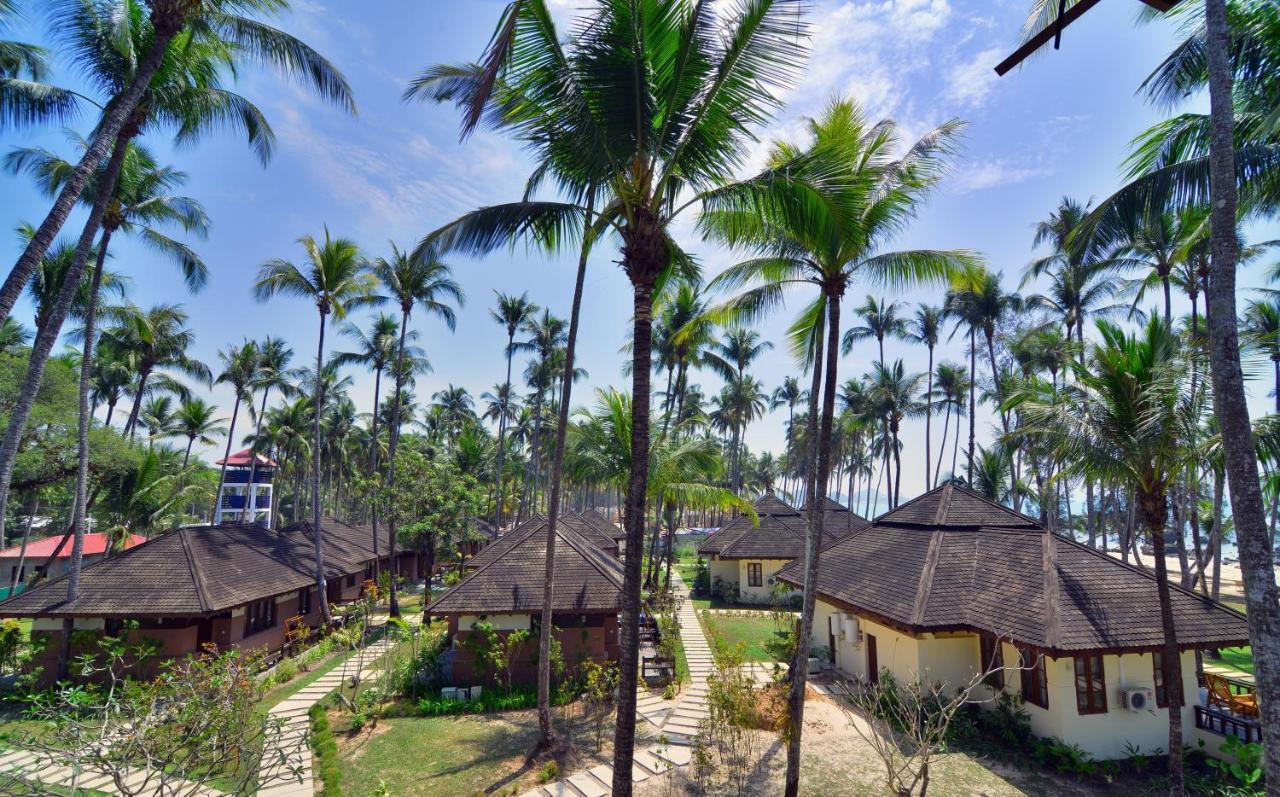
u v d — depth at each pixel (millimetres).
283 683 17766
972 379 35812
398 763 12273
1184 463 10109
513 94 7961
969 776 11523
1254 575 6285
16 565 35469
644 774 11742
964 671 14445
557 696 16094
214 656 12641
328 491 71812
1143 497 10648
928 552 16656
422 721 14664
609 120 7785
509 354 44719
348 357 35438
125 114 10719
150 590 17812
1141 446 10289
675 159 8078
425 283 30266
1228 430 6582
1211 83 6918
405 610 29656
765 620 26906
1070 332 31359
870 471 64750
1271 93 9438
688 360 33562
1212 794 10609
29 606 17031
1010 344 33406
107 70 13070
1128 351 10992
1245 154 9430
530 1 7289
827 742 13039
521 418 66312
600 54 7477
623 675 7605
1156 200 9477
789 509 36375
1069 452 10922
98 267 18844
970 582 15242
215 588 18422
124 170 17844
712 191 8656
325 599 24047
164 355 36469
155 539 20125
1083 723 12148
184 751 10242
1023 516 18000
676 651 21250
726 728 13000
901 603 14922
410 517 29156
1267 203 10000
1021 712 13000
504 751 12812
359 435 62969
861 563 18750
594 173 8102
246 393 48281
